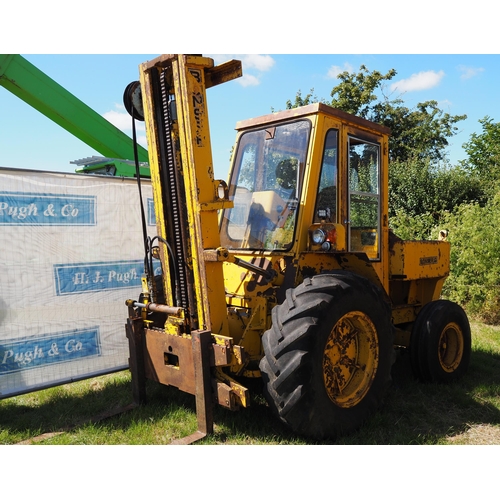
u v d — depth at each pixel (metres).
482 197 12.65
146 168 7.94
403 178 12.87
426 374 4.53
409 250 4.70
